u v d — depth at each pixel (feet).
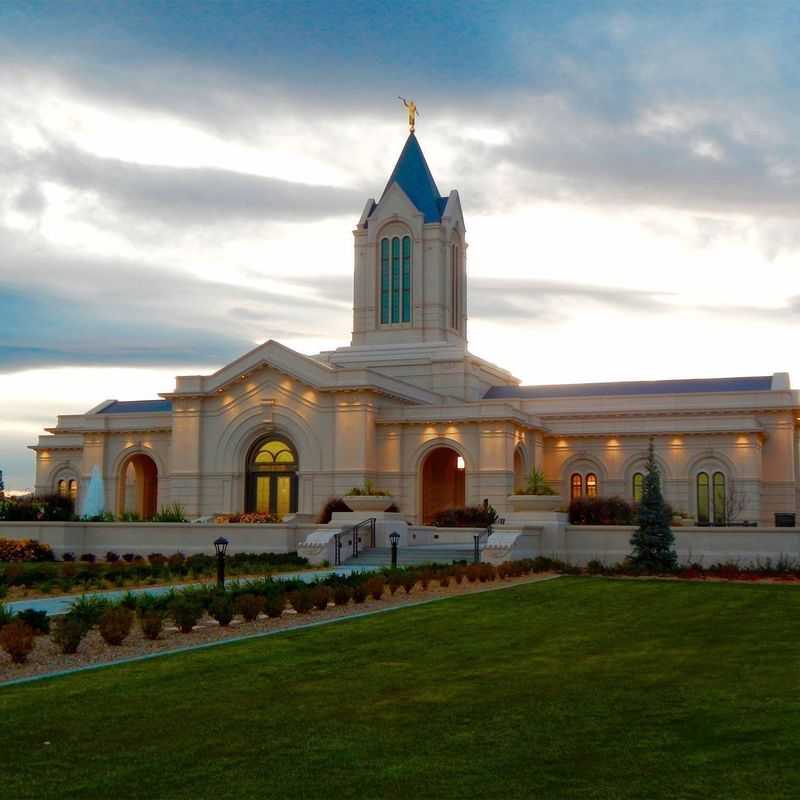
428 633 84.89
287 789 42.32
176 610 85.05
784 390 245.86
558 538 169.37
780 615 96.73
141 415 266.36
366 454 234.79
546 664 70.74
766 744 48.49
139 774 44.45
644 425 252.01
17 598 112.78
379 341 282.15
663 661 71.97
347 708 56.65
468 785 42.68
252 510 246.27
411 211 282.56
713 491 245.04
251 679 64.49
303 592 98.84
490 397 277.03
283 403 242.17
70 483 298.35
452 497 264.93
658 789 41.93
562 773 44.27
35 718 53.88
